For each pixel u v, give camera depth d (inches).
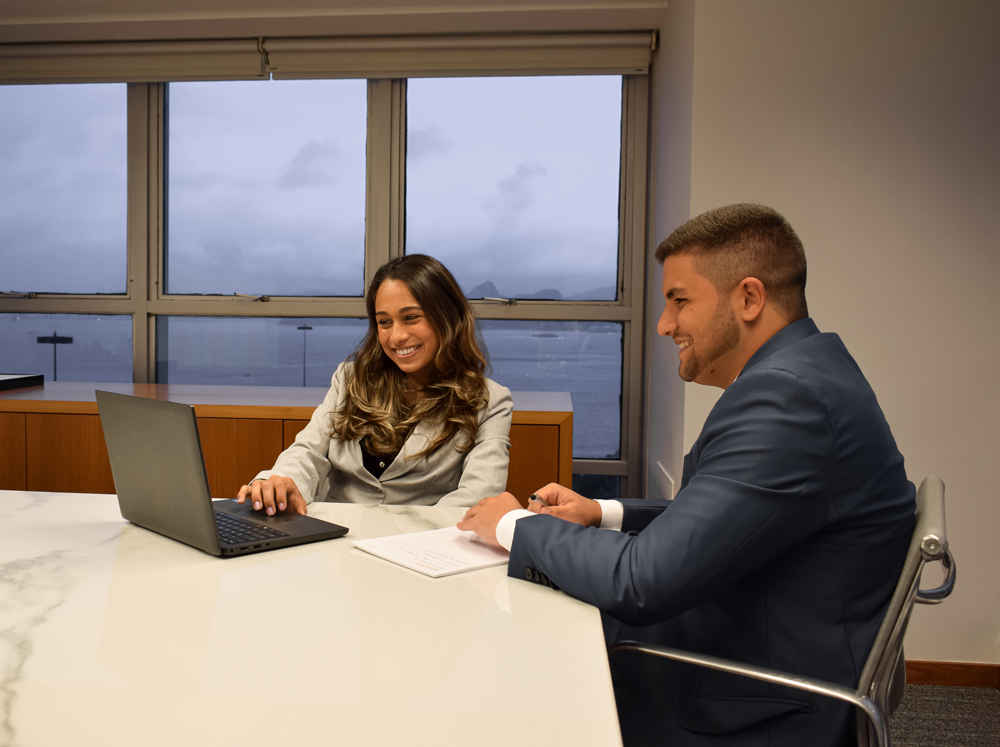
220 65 114.7
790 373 33.8
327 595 33.0
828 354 36.5
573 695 23.8
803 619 34.3
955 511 83.2
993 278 81.5
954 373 82.3
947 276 82.0
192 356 123.4
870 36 81.5
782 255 37.9
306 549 40.6
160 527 42.1
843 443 33.1
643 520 48.3
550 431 88.2
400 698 23.3
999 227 81.1
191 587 33.7
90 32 113.0
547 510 44.9
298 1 103.8
